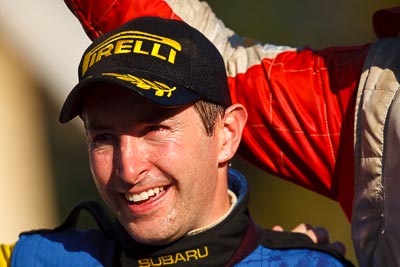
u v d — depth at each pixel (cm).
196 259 573
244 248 584
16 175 1412
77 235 621
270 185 1400
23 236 632
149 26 572
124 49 560
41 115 1446
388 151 571
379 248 582
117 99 548
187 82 554
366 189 586
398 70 592
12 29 1443
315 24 1438
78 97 555
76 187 1444
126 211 559
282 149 659
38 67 1452
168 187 555
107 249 604
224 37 697
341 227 1342
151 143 549
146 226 556
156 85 545
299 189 1384
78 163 1459
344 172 634
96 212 623
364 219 589
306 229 650
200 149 559
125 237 589
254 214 1395
